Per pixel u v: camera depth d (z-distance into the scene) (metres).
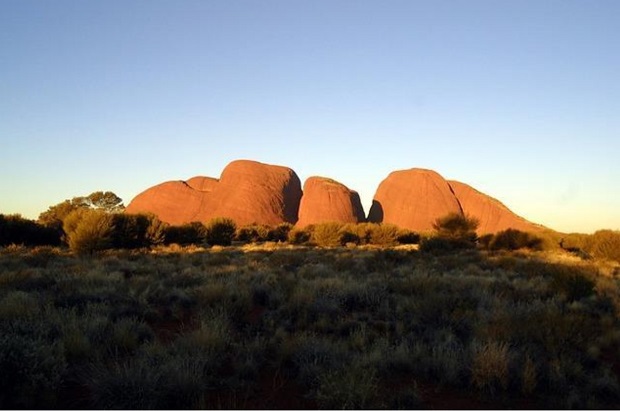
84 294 11.09
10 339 6.43
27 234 30.92
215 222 38.56
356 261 21.42
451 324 9.52
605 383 6.71
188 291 12.30
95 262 18.56
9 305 9.13
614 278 18.38
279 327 9.09
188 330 8.81
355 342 8.14
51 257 20.70
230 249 30.39
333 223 40.62
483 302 11.33
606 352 8.65
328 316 10.17
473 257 24.22
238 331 9.17
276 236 51.28
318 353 7.31
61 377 6.38
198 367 6.54
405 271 17.44
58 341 7.16
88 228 24.53
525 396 6.45
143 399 5.71
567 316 9.33
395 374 7.16
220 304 10.65
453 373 6.79
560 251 35.22
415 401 5.98
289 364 7.45
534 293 13.17
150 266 17.72
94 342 7.69
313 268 17.80
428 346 7.96
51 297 10.77
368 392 5.80
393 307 11.31
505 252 29.25
